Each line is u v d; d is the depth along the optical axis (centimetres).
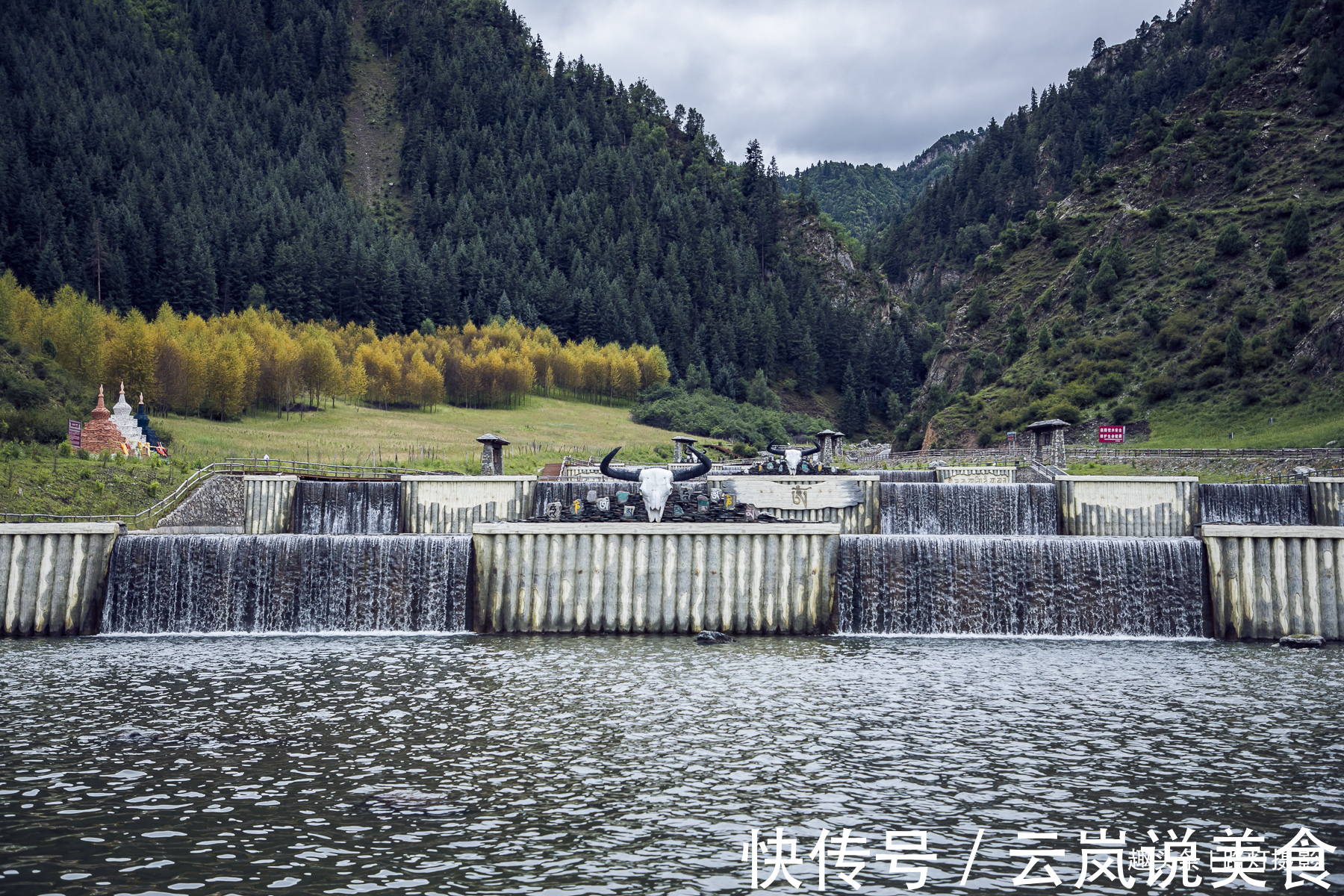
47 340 11581
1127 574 4459
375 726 2861
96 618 4434
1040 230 18650
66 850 1962
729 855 1981
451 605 4450
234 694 3238
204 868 1886
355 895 1784
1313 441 9438
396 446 12150
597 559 4381
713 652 3966
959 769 2500
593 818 2167
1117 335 14088
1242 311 12744
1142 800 2286
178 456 8762
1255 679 3516
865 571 4484
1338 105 16250
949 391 16850
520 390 18025
